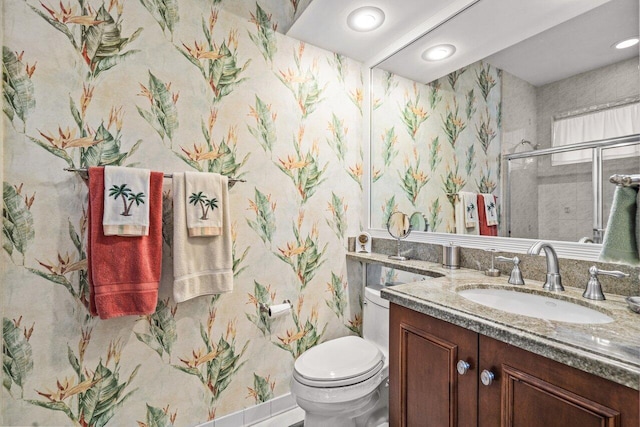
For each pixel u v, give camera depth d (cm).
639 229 84
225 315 153
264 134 164
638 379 53
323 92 185
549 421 67
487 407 79
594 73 106
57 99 118
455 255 143
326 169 187
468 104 147
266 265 164
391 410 109
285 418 164
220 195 142
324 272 186
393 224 181
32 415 115
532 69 123
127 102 130
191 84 144
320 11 152
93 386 125
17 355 113
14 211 112
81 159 123
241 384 157
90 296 118
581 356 61
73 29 121
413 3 146
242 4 158
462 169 149
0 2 109
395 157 183
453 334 88
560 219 114
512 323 76
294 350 174
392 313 109
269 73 165
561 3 116
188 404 144
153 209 128
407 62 176
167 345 139
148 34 134
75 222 122
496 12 134
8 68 111
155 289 127
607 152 102
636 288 93
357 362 138
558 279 106
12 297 112
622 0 100
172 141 140
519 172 127
